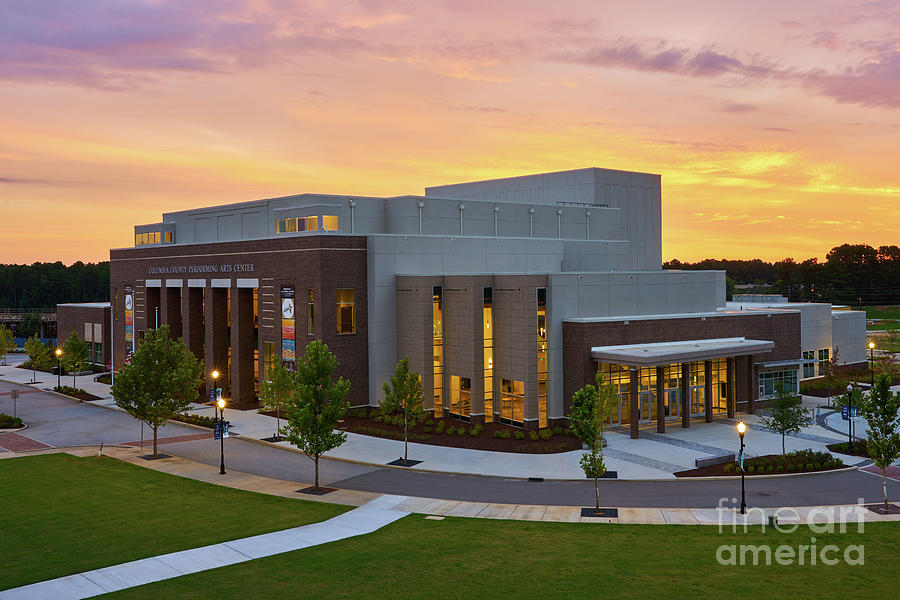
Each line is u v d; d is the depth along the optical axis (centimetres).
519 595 2033
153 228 7644
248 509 3023
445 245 5541
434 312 5169
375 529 2738
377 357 5269
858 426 4862
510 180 7750
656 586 2103
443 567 2277
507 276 4853
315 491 3347
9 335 8700
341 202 5806
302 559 2367
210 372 6194
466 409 5031
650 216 7556
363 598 2014
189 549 2484
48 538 2611
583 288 4981
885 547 2489
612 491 3341
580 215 6788
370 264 5275
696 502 3136
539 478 3562
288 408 3434
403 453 4103
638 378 4547
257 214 6462
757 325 5628
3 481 3494
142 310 7100
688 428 4809
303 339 5281
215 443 4466
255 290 6003
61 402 6056
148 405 3997
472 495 3266
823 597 2023
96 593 2081
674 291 5597
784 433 4097
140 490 3338
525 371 4719
